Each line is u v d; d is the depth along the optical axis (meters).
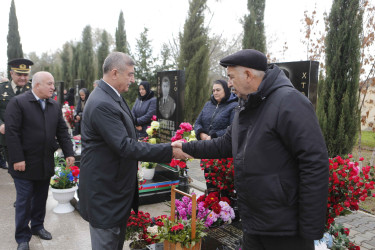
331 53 4.88
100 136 1.98
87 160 2.02
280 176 1.53
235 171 1.71
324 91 4.93
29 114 2.93
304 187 1.44
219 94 3.67
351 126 4.74
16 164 2.84
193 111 9.72
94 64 21.33
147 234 2.71
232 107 3.61
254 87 1.66
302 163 1.46
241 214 1.70
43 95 2.98
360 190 2.29
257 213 1.59
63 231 3.42
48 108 3.11
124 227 2.20
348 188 2.26
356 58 4.68
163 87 5.18
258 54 1.63
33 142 2.95
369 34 5.77
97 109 1.94
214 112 3.77
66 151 3.37
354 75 4.71
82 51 20.73
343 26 4.70
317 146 1.43
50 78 2.98
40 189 3.18
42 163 3.01
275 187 1.52
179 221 2.33
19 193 2.94
